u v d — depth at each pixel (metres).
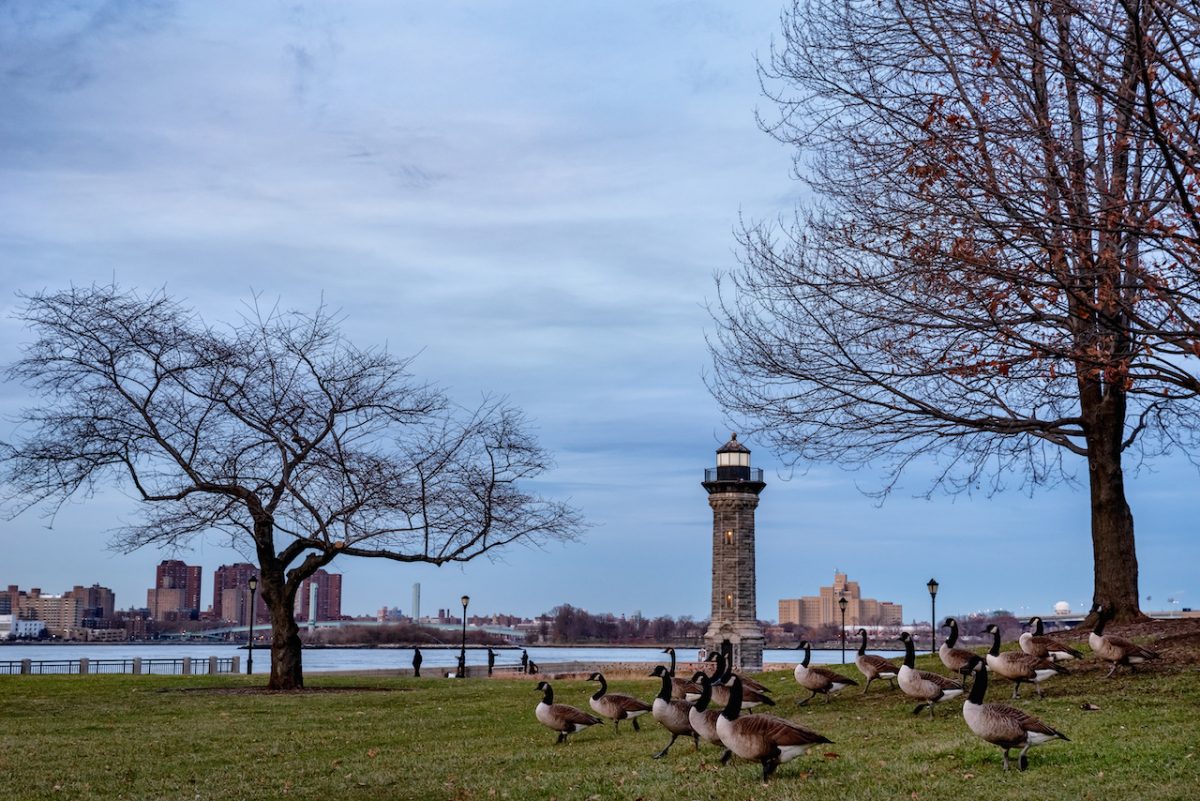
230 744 25.06
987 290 20.47
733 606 87.56
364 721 29.45
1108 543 30.92
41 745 25.17
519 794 17.02
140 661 59.38
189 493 39.84
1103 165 20.30
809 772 17.00
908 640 23.19
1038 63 18.38
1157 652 26.36
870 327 26.06
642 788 16.58
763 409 29.16
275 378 40.44
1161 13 16.53
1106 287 18.61
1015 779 15.58
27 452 38.69
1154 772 15.59
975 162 20.20
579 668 78.06
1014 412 28.39
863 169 23.81
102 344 38.97
